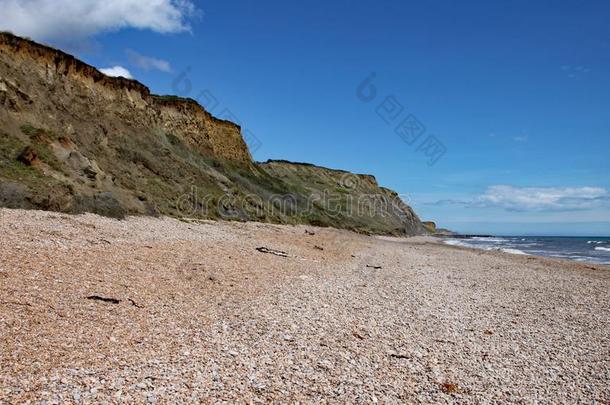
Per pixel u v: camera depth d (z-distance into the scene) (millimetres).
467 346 10539
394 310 13688
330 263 23953
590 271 29125
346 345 9828
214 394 6812
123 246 17500
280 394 7105
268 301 13133
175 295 12430
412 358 9391
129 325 9445
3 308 8852
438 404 7316
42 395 6078
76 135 31203
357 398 7242
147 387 6754
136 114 40875
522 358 9930
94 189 26406
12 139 25016
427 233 127812
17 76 29406
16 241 14367
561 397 7965
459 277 23016
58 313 9273
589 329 12805
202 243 22859
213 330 9906
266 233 34875
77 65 35500
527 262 34094
